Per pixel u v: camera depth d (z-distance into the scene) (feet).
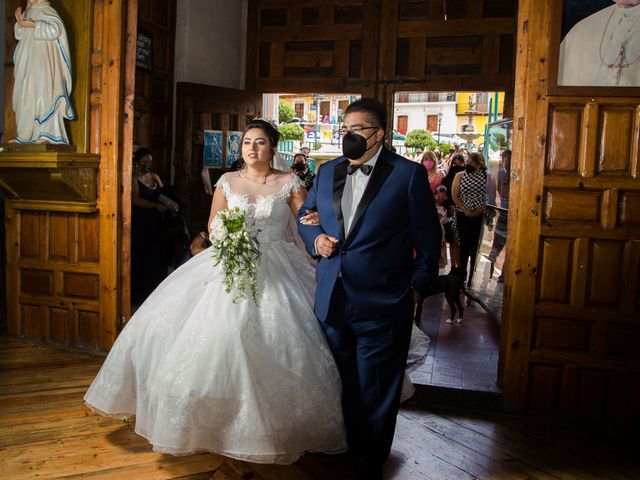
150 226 19.16
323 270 9.20
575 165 11.75
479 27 22.09
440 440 10.82
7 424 10.79
